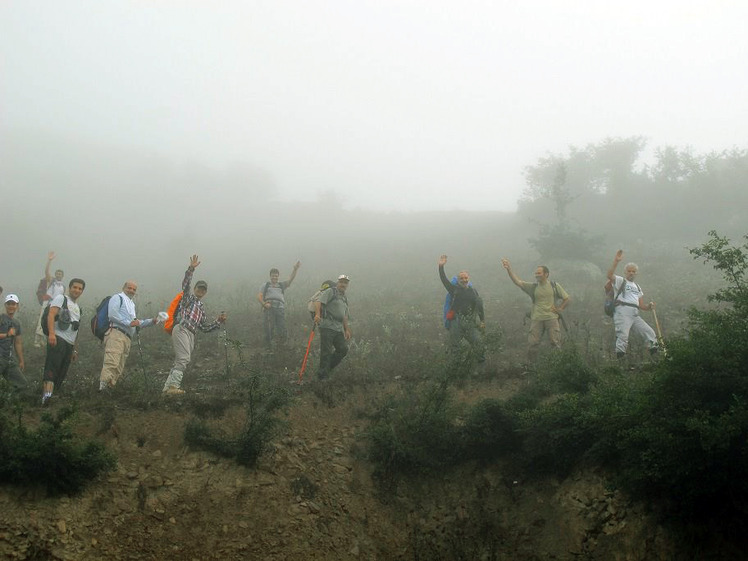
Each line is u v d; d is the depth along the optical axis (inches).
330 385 362.9
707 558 235.5
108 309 353.1
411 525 298.2
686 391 251.4
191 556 253.3
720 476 233.5
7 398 274.2
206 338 512.4
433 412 327.0
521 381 378.0
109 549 242.8
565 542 271.0
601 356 416.2
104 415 299.4
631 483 259.0
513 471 309.9
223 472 285.7
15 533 231.8
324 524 283.4
